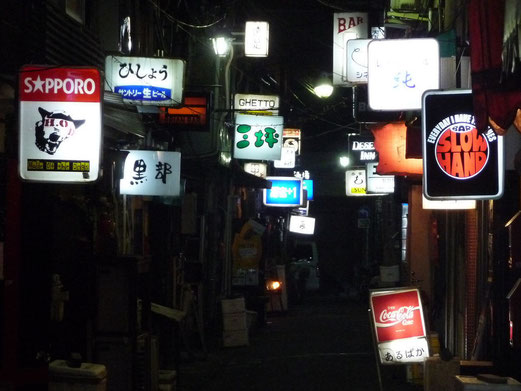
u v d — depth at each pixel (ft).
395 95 33.99
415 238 65.00
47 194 33.73
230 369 53.06
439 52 35.17
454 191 27.07
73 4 40.75
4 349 32.30
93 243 39.32
